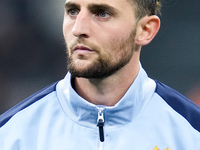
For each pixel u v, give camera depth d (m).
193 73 17.89
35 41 18.03
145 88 7.41
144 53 18.00
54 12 18.02
